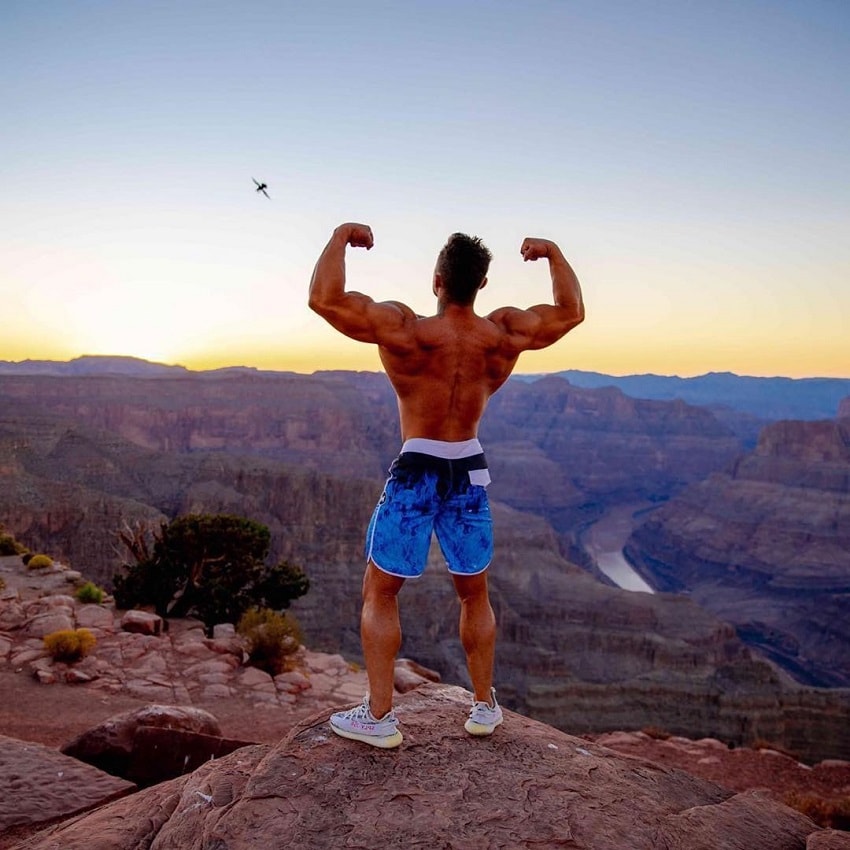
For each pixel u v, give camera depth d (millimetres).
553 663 79312
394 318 3719
